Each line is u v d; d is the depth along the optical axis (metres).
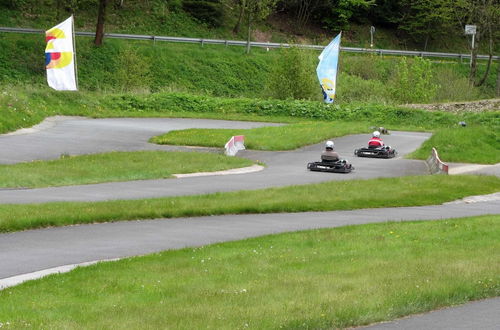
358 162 44.16
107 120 62.38
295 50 82.81
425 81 87.75
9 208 23.97
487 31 124.31
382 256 17.75
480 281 15.20
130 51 85.69
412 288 14.38
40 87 67.75
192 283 14.71
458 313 13.47
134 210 24.97
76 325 11.56
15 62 86.19
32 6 100.88
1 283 15.15
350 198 29.86
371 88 90.56
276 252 18.30
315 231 21.92
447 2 118.69
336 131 57.34
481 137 51.97
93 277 15.29
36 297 13.59
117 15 106.75
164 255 17.88
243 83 97.69
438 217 26.38
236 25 113.94
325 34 126.19
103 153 42.12
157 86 91.19
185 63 96.69
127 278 15.19
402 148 51.78
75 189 31.03
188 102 73.19
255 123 67.00
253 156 47.25
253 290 14.07
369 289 14.21
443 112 71.19
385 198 30.39
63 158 39.50
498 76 112.94
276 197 29.11
